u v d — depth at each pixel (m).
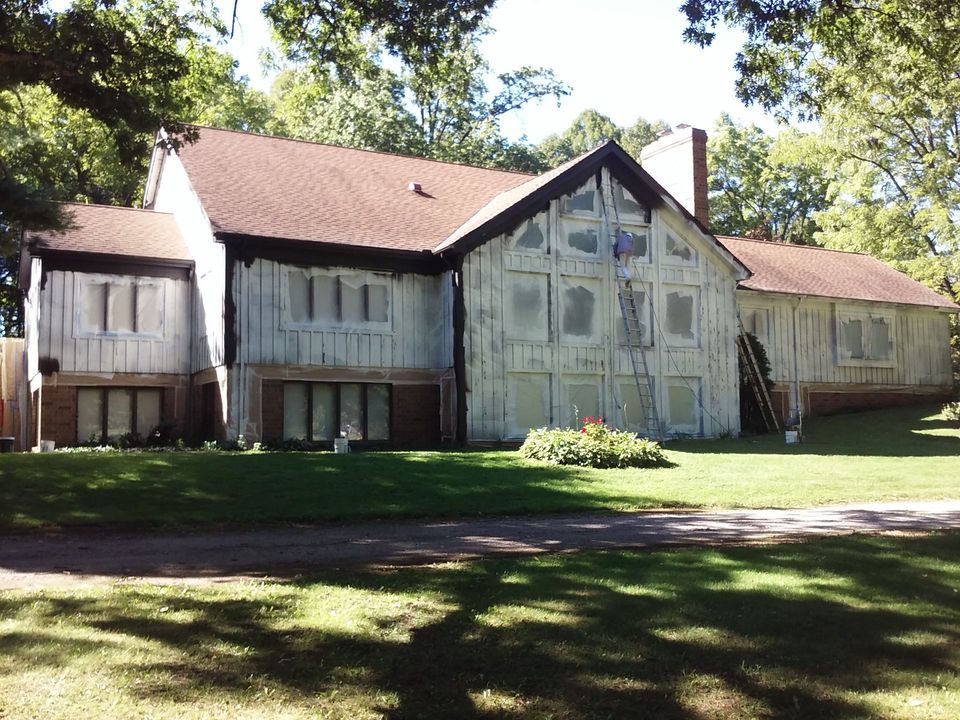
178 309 23.05
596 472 16.05
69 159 32.25
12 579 7.61
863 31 15.52
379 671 5.29
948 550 8.99
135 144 14.67
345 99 38.78
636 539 9.95
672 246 25.59
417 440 22.48
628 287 24.33
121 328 22.30
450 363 22.23
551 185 23.12
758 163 56.16
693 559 8.38
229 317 20.23
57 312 21.56
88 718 4.56
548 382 23.23
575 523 11.40
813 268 34.03
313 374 21.17
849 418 30.09
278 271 20.94
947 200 34.53
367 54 18.23
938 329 35.12
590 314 23.97
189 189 23.36
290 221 21.44
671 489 14.30
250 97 39.94
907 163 36.94
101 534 10.33
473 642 5.78
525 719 4.69
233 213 20.97
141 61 13.99
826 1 13.35
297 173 24.55
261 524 11.11
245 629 5.98
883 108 32.03
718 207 58.38
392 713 4.73
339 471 14.56
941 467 17.72
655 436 24.22
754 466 17.44
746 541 9.71
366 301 22.06
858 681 5.20
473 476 14.85
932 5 14.06
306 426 21.38
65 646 5.55
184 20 14.99
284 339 20.86
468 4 13.39
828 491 14.48
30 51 13.10
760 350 28.55
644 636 5.91
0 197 13.19
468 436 21.77
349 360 21.67
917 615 6.54
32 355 23.31
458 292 21.95
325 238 21.11
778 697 4.97
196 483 13.11
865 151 36.88
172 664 5.31
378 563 8.41
